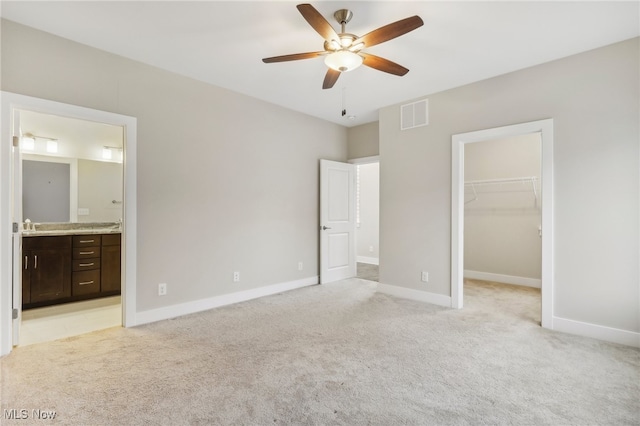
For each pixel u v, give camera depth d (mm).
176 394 1892
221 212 3670
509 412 1734
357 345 2590
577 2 2127
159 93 3158
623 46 2623
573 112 2854
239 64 3090
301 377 2090
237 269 3830
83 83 2705
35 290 3584
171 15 2301
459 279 3562
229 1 2143
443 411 1743
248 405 1792
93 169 4496
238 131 3830
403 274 4047
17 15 2297
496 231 5070
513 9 2205
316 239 4848
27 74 2441
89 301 3934
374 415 1709
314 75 3326
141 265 3045
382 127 4285
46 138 4113
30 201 4051
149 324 3057
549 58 2926
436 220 3742
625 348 2535
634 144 2584
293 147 4484
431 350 2500
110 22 2391
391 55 2879
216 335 2793
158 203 3152
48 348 2516
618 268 2658
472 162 5320
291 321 3154
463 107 3539
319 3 2156
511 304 3754
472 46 2717
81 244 3881
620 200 2646
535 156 4727
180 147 3312
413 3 2152
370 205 7219
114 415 1699
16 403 1794
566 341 2676
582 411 1738
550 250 2967
